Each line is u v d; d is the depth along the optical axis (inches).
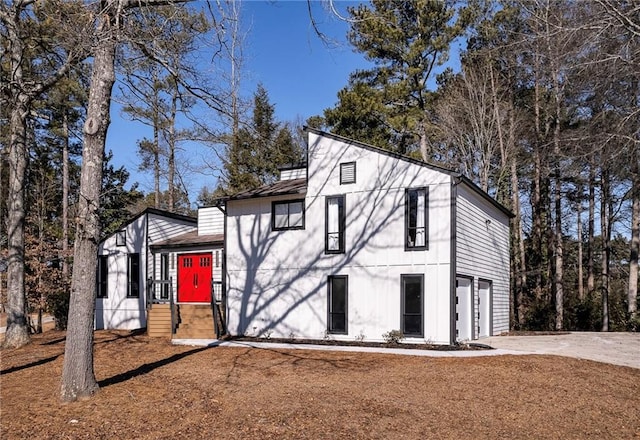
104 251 827.4
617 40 526.9
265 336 661.3
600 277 1235.2
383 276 596.1
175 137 735.1
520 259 1079.0
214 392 332.5
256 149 626.5
